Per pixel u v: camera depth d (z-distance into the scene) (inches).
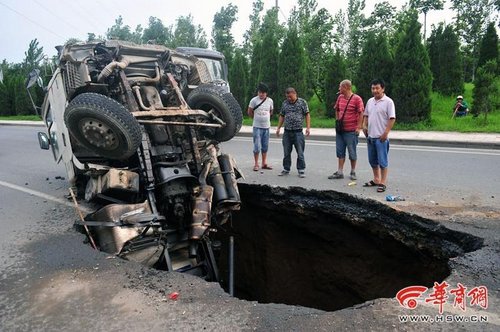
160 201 179.2
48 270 148.3
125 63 201.0
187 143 192.7
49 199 253.0
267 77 759.7
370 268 215.9
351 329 107.0
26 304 126.8
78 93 203.9
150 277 140.1
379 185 250.1
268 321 112.1
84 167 185.5
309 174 304.5
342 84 273.1
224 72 525.0
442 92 835.4
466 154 376.5
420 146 437.1
